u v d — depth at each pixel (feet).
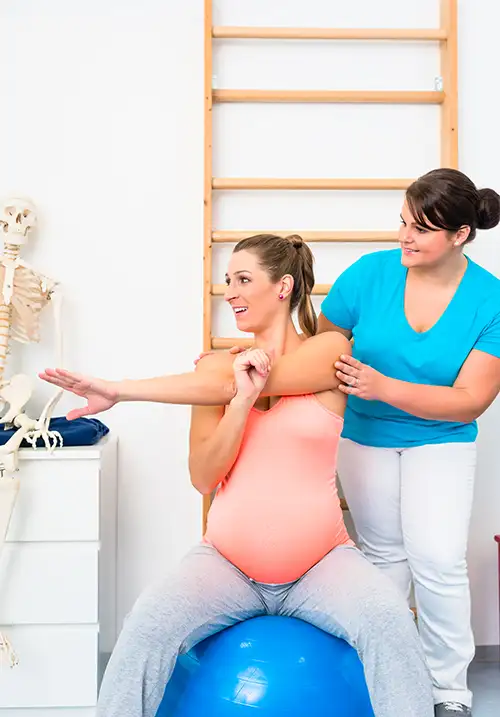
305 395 4.92
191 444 5.07
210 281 7.43
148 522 7.58
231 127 7.69
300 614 4.63
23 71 7.54
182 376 4.86
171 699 4.42
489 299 5.81
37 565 6.11
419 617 6.21
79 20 7.60
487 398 5.71
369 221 7.75
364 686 4.31
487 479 7.80
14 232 7.03
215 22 7.70
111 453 7.09
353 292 6.17
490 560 7.77
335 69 7.75
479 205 5.52
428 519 5.88
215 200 7.66
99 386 4.64
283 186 7.50
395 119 7.79
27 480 6.13
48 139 7.55
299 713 4.14
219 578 4.55
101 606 6.35
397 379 5.81
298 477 4.79
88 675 6.13
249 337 7.61
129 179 7.61
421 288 5.90
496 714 6.38
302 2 7.75
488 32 7.83
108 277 7.58
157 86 7.64
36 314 6.97
